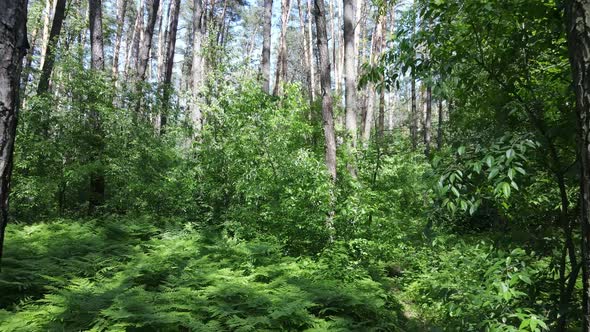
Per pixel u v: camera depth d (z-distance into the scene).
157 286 6.07
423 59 3.19
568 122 2.46
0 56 2.95
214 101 9.57
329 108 8.66
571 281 2.60
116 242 7.60
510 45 2.83
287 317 4.91
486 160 2.44
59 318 4.50
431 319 5.80
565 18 2.20
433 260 7.32
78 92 9.69
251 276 6.04
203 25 23.08
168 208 10.22
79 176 9.12
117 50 28.94
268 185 7.77
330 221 7.58
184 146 11.58
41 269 5.84
